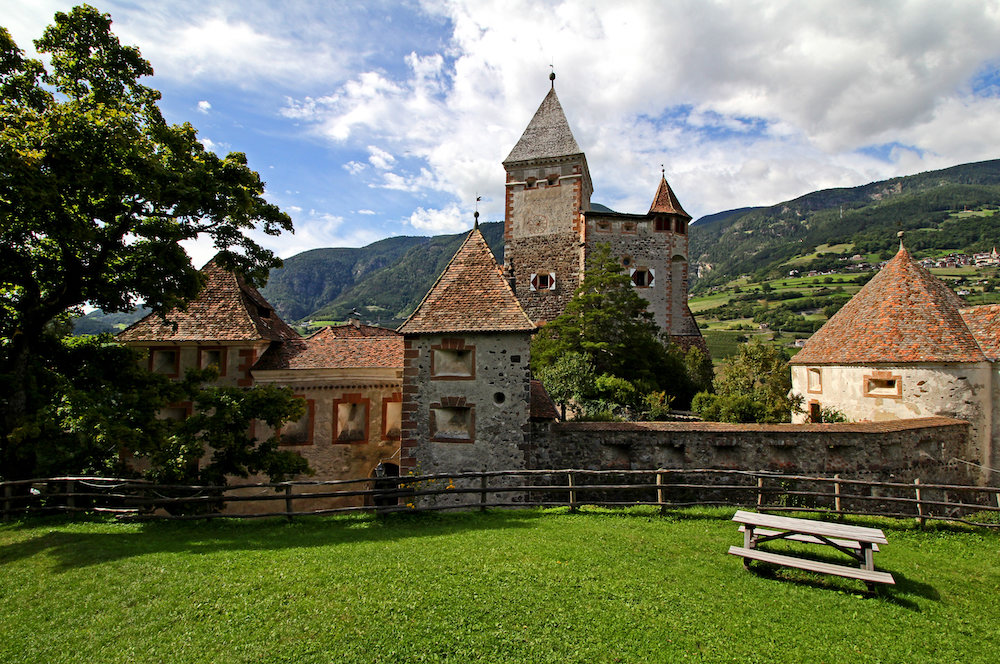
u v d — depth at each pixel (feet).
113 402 49.32
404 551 32.19
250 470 48.98
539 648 21.39
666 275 131.85
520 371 50.60
